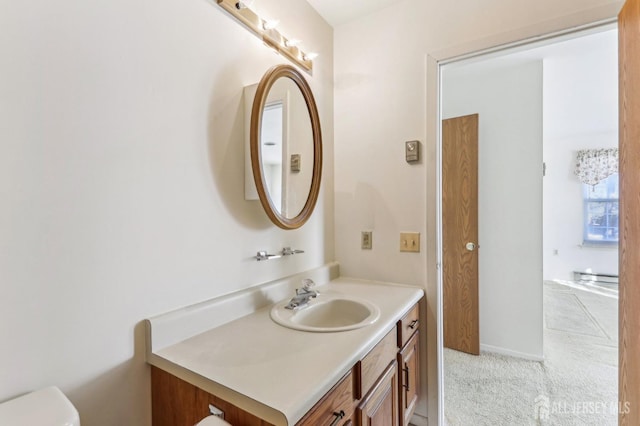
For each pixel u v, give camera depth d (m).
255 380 0.81
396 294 1.60
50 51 0.78
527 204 2.50
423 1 1.74
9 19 0.72
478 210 2.63
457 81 2.73
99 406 0.88
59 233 0.80
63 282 0.81
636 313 1.15
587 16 1.35
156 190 1.02
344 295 1.58
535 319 2.48
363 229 1.93
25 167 0.74
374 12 1.89
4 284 0.71
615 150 5.16
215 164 1.22
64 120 0.81
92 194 0.86
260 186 1.31
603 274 5.31
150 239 1.00
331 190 2.00
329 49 1.99
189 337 1.07
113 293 0.91
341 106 2.01
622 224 1.30
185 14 1.11
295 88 1.60
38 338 0.76
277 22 1.47
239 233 1.32
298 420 0.71
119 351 0.92
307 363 0.90
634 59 1.15
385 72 1.86
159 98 1.03
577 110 3.84
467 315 2.61
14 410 0.68
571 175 5.52
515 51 1.58
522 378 2.21
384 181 1.86
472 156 2.58
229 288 1.27
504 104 2.57
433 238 1.71
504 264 2.58
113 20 0.91
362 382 1.03
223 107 1.25
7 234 0.72
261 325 1.19
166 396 0.95
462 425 1.74
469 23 1.61
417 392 1.64
